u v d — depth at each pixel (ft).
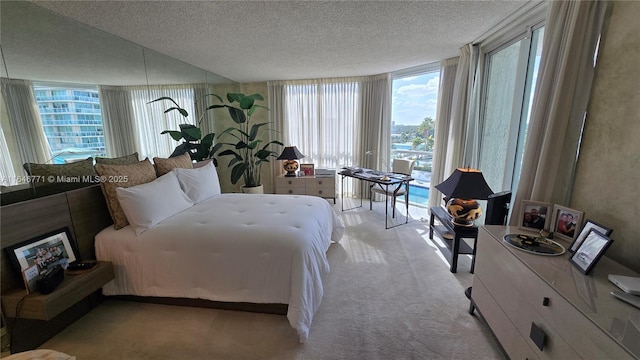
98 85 7.91
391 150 15.83
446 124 12.17
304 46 9.50
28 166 6.06
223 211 7.75
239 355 5.27
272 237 6.18
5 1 5.70
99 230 6.87
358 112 16.08
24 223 5.25
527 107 7.58
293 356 5.23
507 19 7.30
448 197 7.39
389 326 5.96
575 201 5.32
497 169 9.22
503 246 4.91
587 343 3.11
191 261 6.26
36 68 6.25
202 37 8.45
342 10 6.66
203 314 6.45
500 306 5.00
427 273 8.18
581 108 5.07
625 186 4.33
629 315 3.13
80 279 5.49
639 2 4.11
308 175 15.92
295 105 16.93
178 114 11.73
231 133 15.76
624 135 4.34
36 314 4.83
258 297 6.15
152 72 10.05
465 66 10.18
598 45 4.79
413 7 6.55
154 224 6.77
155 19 7.02
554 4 5.43
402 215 13.67
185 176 8.74
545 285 3.80
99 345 5.55
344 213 14.03
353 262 8.88
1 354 5.13
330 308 6.59
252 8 6.47
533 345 4.02
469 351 5.27
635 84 4.17
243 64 12.23
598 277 3.87
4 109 5.72
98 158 7.75
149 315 6.42
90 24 7.34
